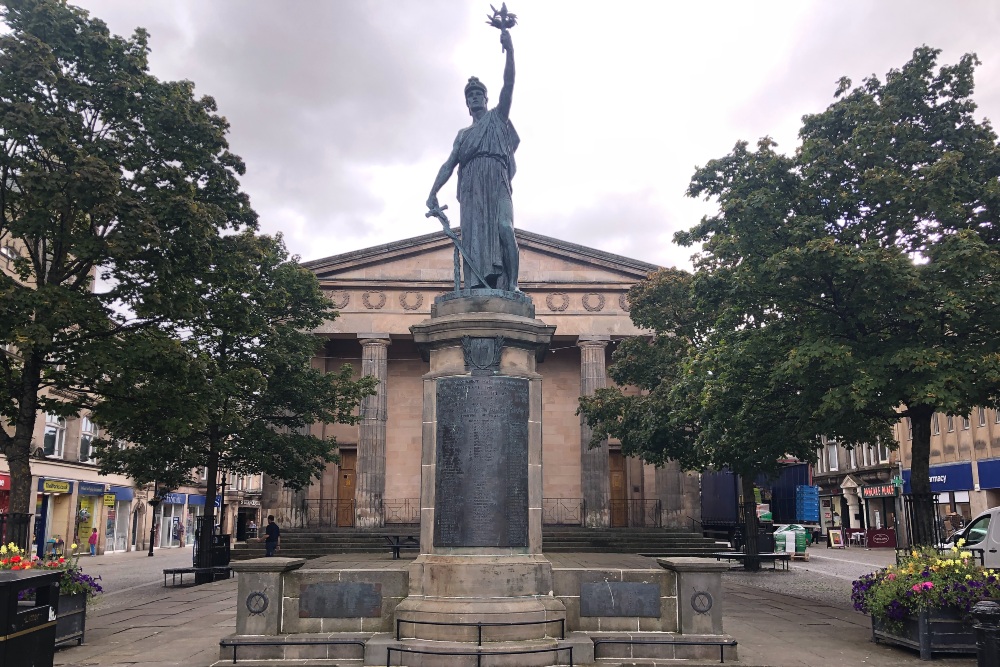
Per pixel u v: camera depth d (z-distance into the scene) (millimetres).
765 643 12336
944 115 16875
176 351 17047
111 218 15898
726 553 27641
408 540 32625
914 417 16547
